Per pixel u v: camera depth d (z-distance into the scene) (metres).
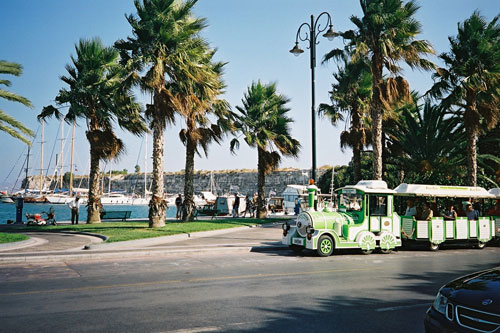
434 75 23.72
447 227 15.15
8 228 20.97
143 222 24.64
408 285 8.25
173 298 6.92
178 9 19.25
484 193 16.66
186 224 21.88
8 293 7.21
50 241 15.06
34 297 6.91
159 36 19.06
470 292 3.90
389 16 20.14
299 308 6.32
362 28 21.05
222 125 25.41
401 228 14.48
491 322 3.49
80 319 5.61
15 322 5.44
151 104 22.75
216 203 36.47
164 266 10.51
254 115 27.77
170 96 19.22
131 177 150.88
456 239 15.32
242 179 119.19
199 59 20.27
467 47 22.80
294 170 106.50
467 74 22.78
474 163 23.12
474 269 10.57
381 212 14.07
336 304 6.61
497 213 17.25
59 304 6.43
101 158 23.89
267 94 28.09
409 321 5.66
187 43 19.50
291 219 29.81
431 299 7.03
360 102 27.00
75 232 18.36
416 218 15.31
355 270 10.15
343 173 73.25
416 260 12.31
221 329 5.21
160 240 15.36
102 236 16.11
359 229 13.46
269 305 6.50
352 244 13.16
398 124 29.91
